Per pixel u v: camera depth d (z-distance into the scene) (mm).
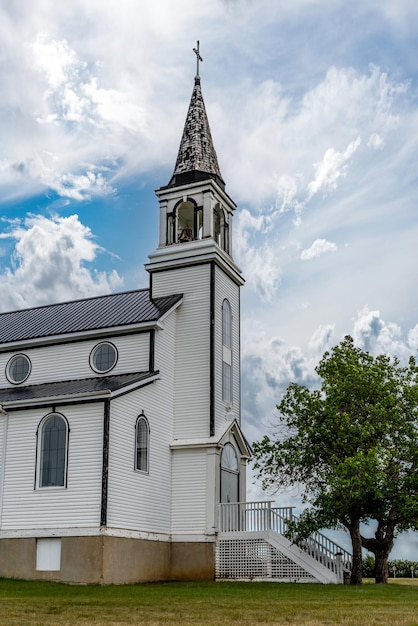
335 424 28703
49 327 34906
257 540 29484
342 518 27719
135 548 27703
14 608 16969
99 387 28391
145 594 21422
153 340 31719
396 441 28328
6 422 28297
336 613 16797
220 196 37375
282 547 28969
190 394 33000
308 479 29781
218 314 34562
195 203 36406
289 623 14922
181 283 35062
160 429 31328
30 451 27516
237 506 30703
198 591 22875
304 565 28422
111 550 25953
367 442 28453
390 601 19844
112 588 23609
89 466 26469
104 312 35094
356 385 29297
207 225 35625
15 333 35406
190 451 31844
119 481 27125
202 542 30391
